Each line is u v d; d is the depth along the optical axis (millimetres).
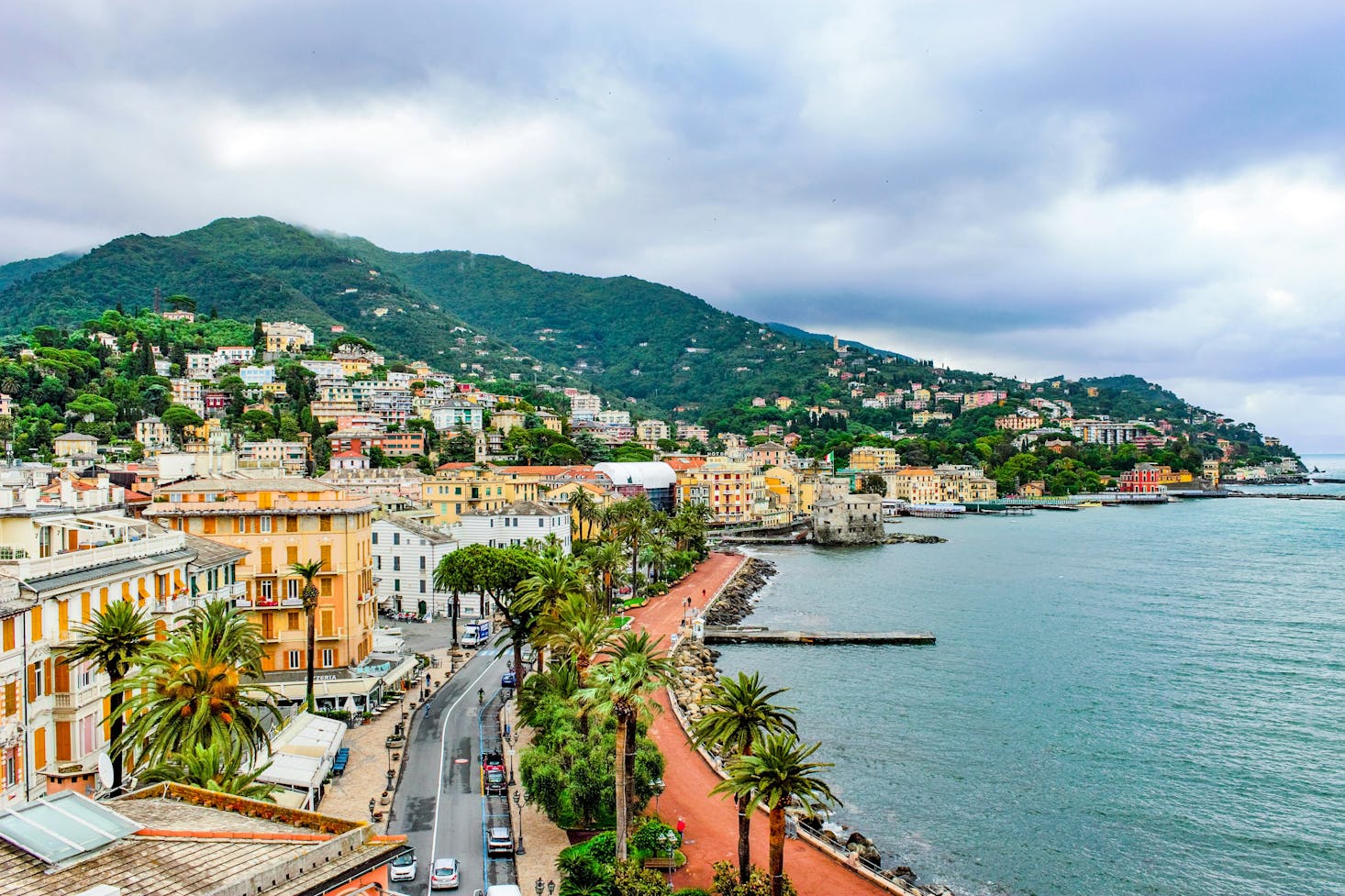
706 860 76125
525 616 111125
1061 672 143625
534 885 68500
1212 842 86625
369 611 122250
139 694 69125
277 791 75625
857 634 166375
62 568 70375
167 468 154125
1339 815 91875
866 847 81812
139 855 32844
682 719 114375
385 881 36000
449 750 96688
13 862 31062
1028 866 81812
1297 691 133250
